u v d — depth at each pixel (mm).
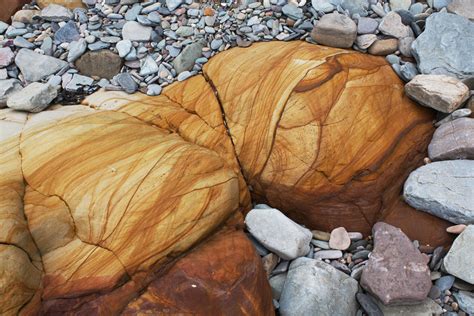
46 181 2320
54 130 2570
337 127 2547
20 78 2996
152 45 3031
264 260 2455
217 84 2766
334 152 2529
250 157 2602
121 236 2166
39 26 3184
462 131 2525
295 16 2955
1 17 3250
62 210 2225
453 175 2447
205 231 2254
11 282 1983
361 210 2549
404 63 2770
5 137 2594
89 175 2307
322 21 2824
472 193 2391
